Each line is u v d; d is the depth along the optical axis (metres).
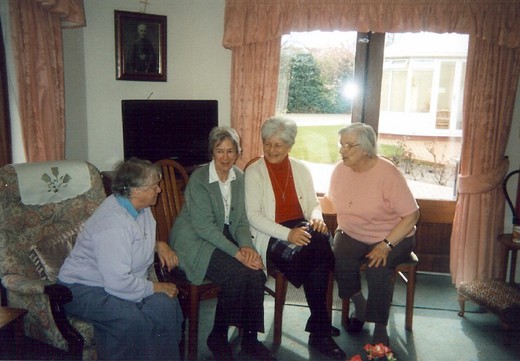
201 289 2.07
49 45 2.44
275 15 2.91
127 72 3.06
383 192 2.25
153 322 1.72
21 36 2.23
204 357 2.12
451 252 3.07
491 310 2.34
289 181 2.36
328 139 3.24
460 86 3.04
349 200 2.34
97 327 1.68
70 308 1.73
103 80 3.07
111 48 3.06
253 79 3.03
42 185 1.95
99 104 3.09
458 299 2.66
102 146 3.15
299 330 2.43
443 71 3.02
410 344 2.31
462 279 3.02
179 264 2.12
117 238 1.67
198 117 3.05
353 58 3.09
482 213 2.95
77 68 2.95
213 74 3.26
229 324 2.01
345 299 2.44
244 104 3.07
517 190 2.80
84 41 2.99
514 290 2.40
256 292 2.02
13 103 2.26
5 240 1.81
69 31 2.85
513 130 2.97
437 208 3.15
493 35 2.74
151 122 2.89
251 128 3.08
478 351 2.25
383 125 3.13
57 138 2.53
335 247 2.36
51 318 1.66
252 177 2.28
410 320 2.45
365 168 2.29
